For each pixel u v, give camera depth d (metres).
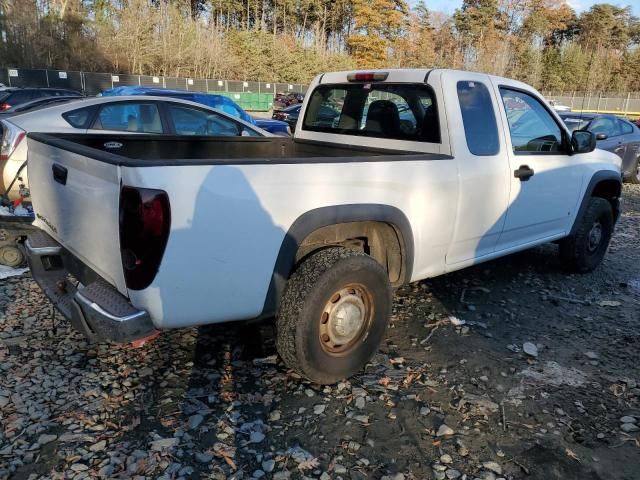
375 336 3.32
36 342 3.66
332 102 4.77
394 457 2.68
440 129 3.84
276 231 2.83
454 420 2.98
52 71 30.28
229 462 2.60
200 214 2.56
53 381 3.21
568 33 86.31
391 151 4.13
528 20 76.06
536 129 4.59
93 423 2.84
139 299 2.55
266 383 3.27
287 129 12.41
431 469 2.60
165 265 2.52
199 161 2.55
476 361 3.62
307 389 3.22
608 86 74.94
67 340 3.71
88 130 6.01
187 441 2.73
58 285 3.27
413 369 3.50
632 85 76.25
